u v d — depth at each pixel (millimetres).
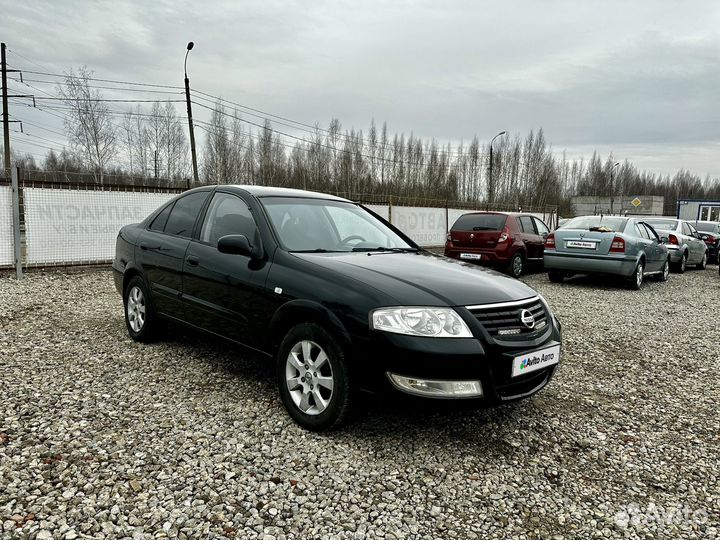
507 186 63781
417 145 55344
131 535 2234
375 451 3100
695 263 16594
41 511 2357
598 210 79500
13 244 9086
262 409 3607
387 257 3852
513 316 3201
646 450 3338
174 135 36594
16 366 4285
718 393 4445
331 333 3111
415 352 2857
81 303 6953
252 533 2297
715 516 2639
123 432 3176
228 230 4160
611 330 6719
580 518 2570
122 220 10703
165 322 4824
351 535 2326
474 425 3559
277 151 45375
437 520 2482
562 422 3709
